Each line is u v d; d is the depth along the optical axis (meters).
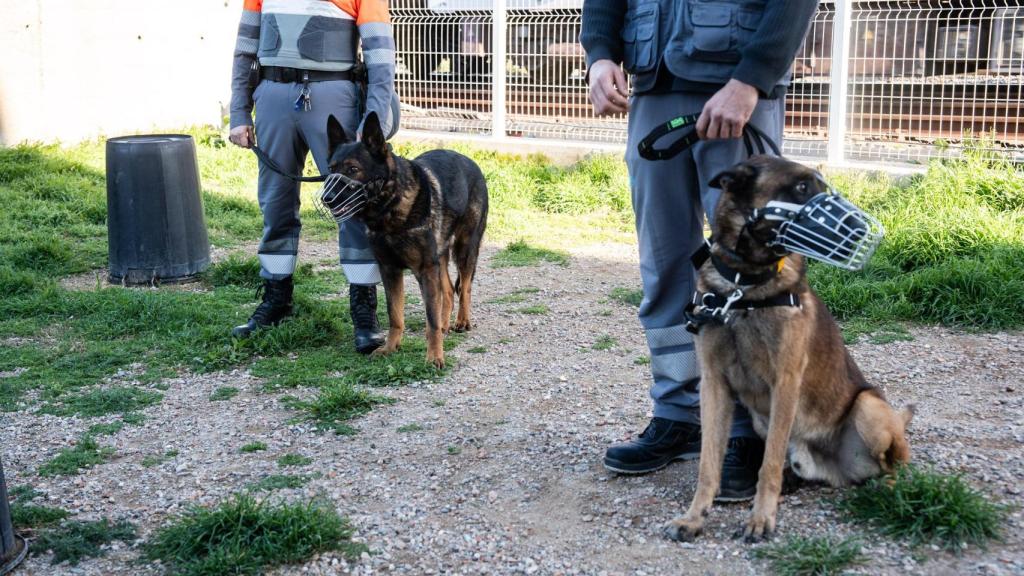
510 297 6.68
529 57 10.75
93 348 5.62
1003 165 7.90
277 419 4.56
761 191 2.98
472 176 5.78
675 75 3.36
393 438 4.26
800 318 3.09
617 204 9.36
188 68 12.62
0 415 4.65
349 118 5.48
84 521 3.51
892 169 8.63
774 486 3.15
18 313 6.27
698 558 3.04
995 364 4.94
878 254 6.64
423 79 11.52
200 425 4.51
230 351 5.48
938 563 2.89
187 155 7.15
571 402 4.65
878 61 8.71
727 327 3.15
